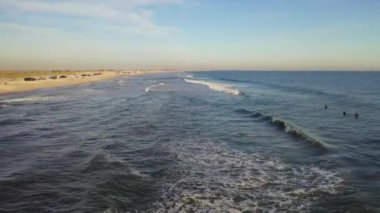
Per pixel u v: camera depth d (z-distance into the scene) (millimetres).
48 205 9133
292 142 17125
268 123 22906
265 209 9109
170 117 25547
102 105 34188
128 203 9391
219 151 15406
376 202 9273
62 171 12062
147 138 18062
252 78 119688
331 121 23734
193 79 114062
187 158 14195
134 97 43406
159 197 9875
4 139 17750
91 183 10711
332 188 10539
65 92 53500
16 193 10000
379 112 28469
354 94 47156
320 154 14641
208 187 10781
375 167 12633
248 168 12852
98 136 18531
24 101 38531
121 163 13008
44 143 16797
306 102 36594
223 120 24250
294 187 10742
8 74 125188
